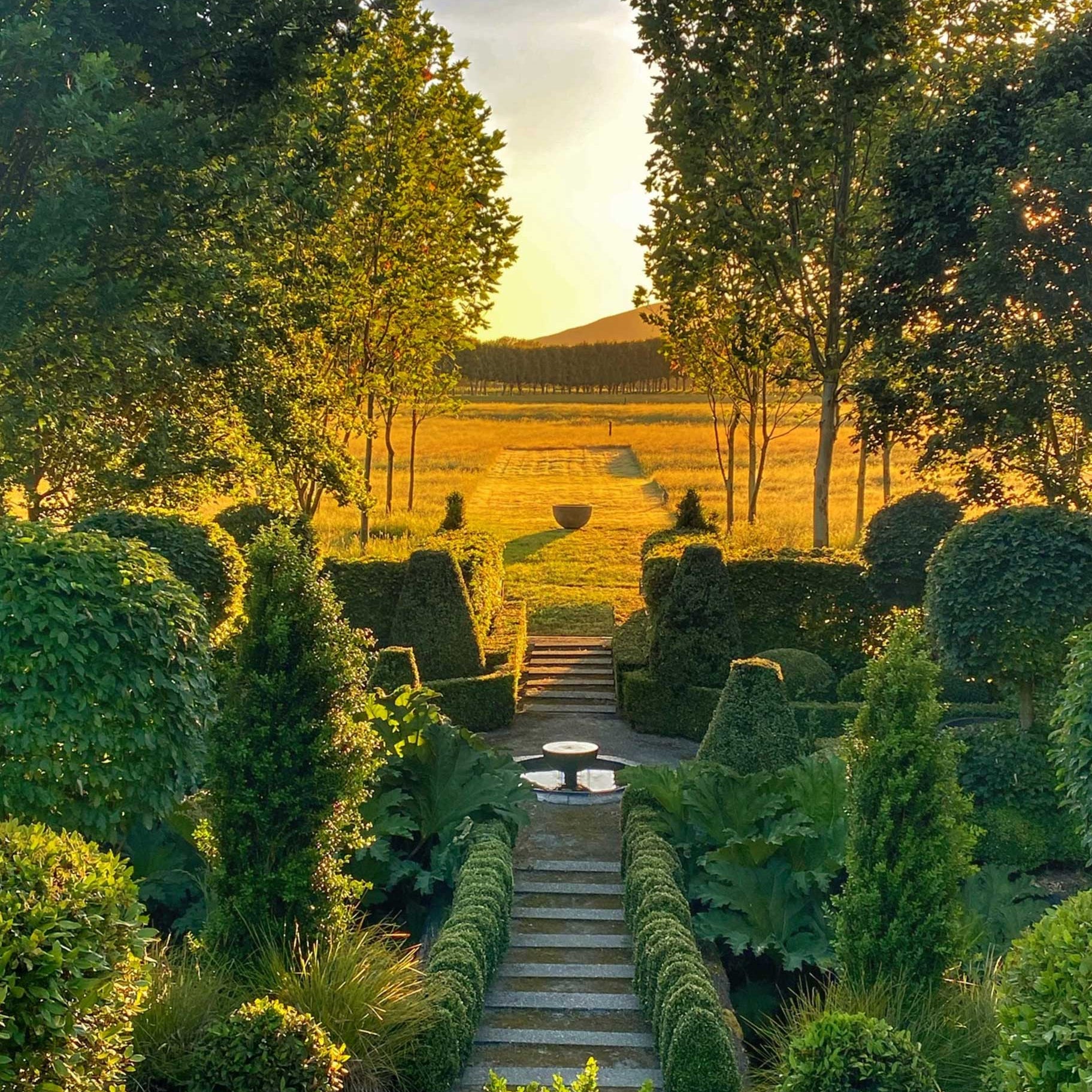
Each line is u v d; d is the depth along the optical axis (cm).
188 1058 668
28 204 1588
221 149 1625
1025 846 1259
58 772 823
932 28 2417
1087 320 1864
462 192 2694
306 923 829
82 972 521
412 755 1270
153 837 1063
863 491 3234
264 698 831
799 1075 617
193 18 1534
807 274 2427
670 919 1005
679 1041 818
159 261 1605
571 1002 1001
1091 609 1345
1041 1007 531
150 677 871
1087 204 1775
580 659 2289
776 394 3791
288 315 1917
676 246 2433
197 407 1809
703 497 4616
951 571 1420
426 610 1941
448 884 1173
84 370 1577
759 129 2272
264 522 2081
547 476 5984
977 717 1608
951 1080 737
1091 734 924
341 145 1878
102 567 886
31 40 1346
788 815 1145
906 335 2216
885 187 2116
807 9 2178
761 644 2028
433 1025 798
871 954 827
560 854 1348
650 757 1764
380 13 1789
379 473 5597
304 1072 644
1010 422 1950
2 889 520
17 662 812
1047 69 1930
